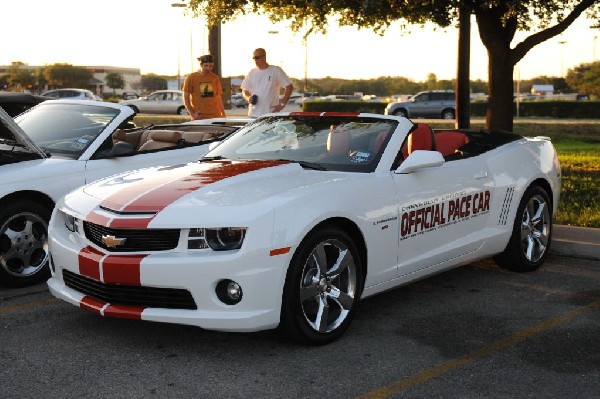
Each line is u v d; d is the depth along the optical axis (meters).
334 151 5.38
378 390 3.93
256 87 10.93
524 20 13.16
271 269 4.26
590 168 13.62
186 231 4.28
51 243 4.93
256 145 5.71
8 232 5.85
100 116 6.93
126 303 4.45
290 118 5.94
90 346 4.61
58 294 4.86
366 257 4.89
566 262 6.87
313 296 4.54
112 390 3.93
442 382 4.04
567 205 9.10
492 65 12.92
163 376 4.12
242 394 3.88
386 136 5.41
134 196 4.64
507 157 6.23
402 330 4.93
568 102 44.44
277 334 4.59
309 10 13.16
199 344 4.63
